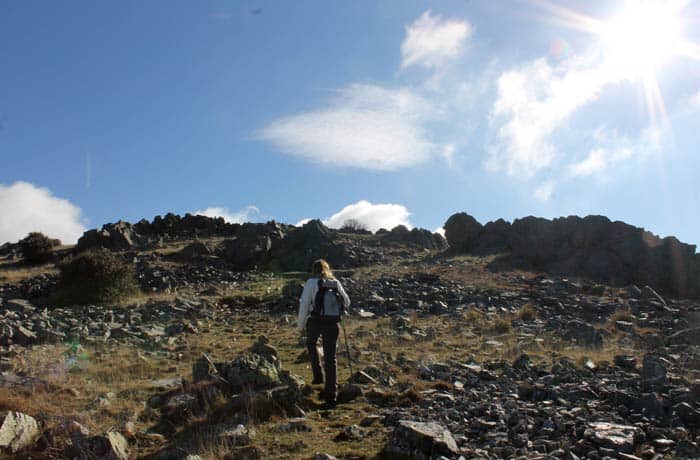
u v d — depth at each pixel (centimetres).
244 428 669
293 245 3612
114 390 872
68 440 637
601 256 2675
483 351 1177
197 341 1337
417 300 1928
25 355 1105
